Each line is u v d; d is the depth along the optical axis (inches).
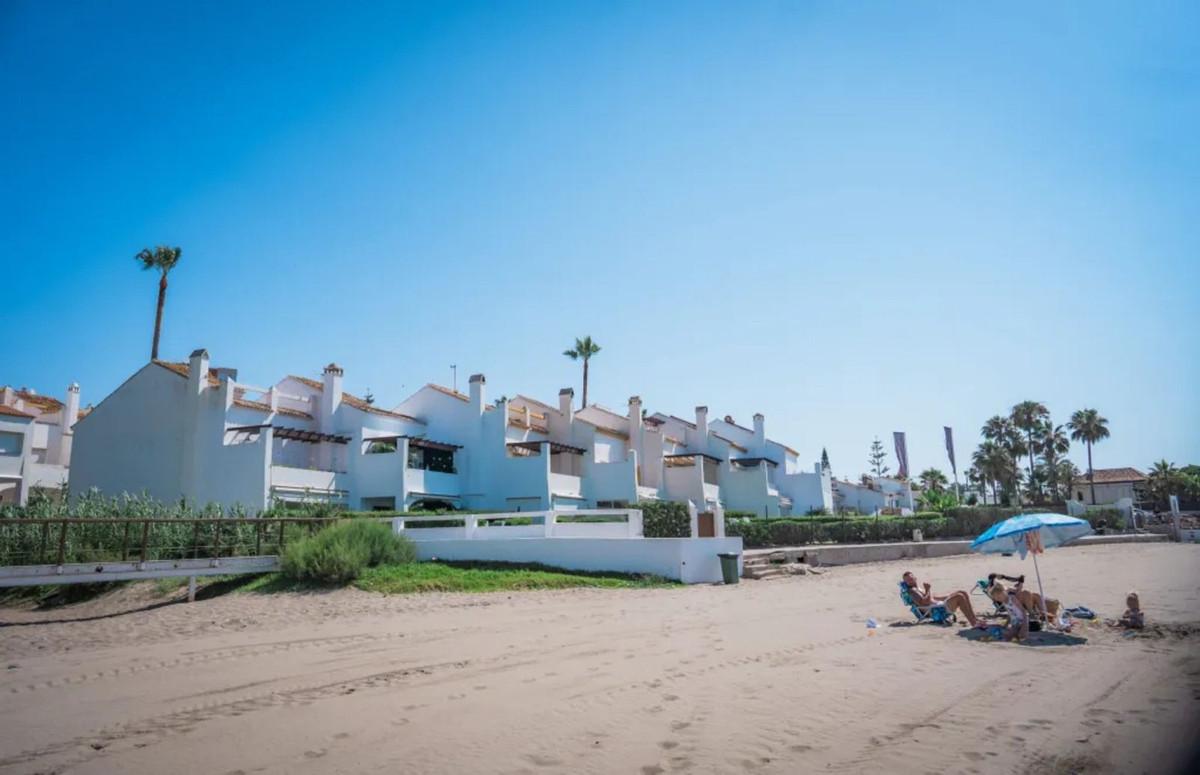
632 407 1990.7
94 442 1459.2
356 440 1502.2
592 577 884.6
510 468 1620.3
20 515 991.6
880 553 1366.9
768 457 2306.8
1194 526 2193.7
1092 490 3575.3
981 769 262.2
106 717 349.4
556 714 337.4
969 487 3981.3
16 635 646.5
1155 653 452.8
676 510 1267.2
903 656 452.1
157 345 2191.2
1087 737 295.0
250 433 1390.3
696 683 389.1
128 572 812.0
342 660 469.1
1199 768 256.8
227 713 351.3
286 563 888.3
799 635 529.3
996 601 549.0
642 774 263.7
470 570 904.9
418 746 297.1
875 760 272.1
